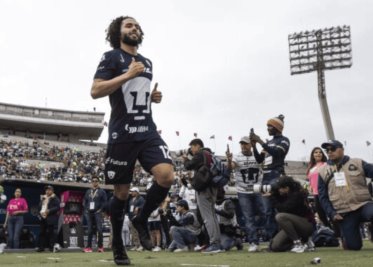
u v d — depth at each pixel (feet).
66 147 159.43
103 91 11.75
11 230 37.32
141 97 12.42
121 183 12.55
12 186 53.01
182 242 29.81
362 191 20.47
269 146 23.26
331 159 21.06
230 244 25.75
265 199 23.58
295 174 156.87
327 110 132.46
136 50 13.20
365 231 43.88
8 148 141.79
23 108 178.60
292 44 138.92
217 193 25.86
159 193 12.00
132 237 39.04
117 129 12.31
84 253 31.17
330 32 134.82
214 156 23.57
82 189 53.62
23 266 15.24
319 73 134.31
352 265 12.50
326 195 21.49
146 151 12.23
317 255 17.44
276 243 22.02
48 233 36.86
